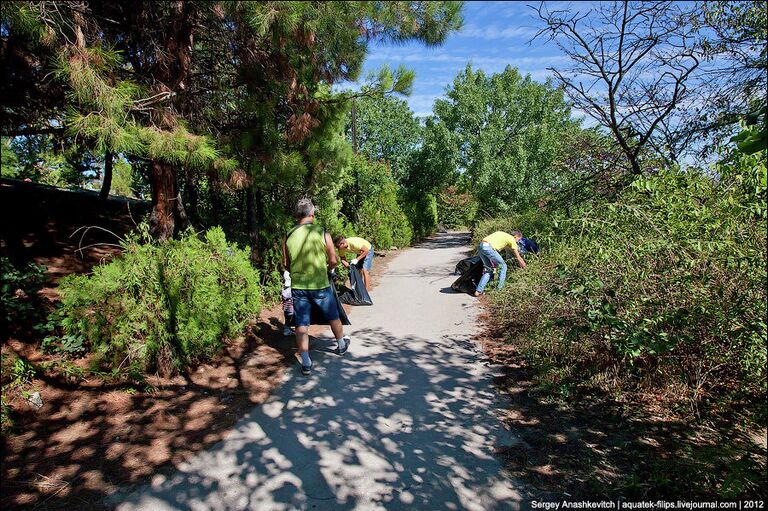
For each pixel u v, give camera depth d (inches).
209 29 229.3
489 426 147.1
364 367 199.6
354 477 121.2
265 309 283.1
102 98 159.6
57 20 163.9
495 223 687.1
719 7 265.3
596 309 154.9
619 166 351.9
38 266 207.6
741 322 142.2
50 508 108.9
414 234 898.1
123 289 173.2
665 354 153.3
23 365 158.7
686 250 156.0
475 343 232.8
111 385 169.9
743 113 270.5
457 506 109.3
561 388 164.4
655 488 113.1
